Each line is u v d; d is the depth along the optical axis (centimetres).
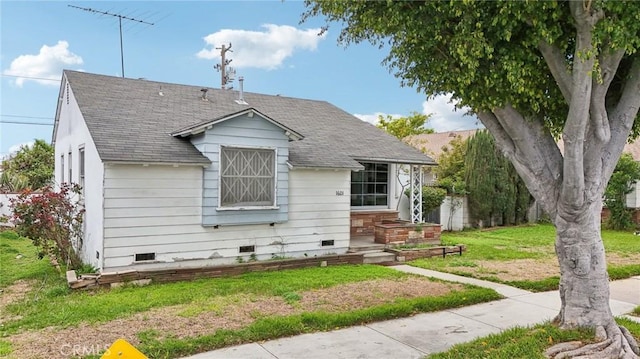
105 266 767
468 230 1677
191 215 855
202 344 473
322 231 1034
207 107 1156
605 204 1753
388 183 1376
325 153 1088
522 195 1831
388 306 609
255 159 919
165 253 827
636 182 1717
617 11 371
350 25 523
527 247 1247
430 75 509
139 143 835
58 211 869
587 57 388
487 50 409
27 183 1856
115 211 777
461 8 414
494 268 939
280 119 1267
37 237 855
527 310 629
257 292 702
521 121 487
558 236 491
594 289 474
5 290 729
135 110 1004
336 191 1058
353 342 496
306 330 533
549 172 493
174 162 807
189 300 652
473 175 1725
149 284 766
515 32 429
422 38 464
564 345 444
